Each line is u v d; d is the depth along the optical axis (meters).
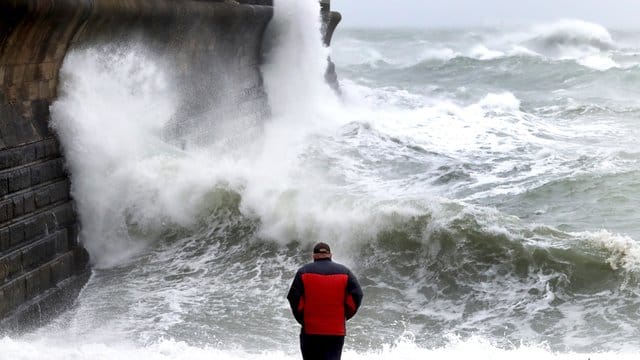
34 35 22.28
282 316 21.08
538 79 86.06
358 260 24.19
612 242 22.34
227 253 25.52
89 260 25.27
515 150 42.22
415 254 23.72
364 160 39.06
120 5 27.77
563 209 31.53
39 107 23.66
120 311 21.83
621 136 46.97
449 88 82.19
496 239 23.02
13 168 21.61
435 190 34.59
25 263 21.50
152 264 25.28
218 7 39.16
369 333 20.33
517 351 17.42
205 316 21.11
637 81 79.75
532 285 22.14
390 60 117.38
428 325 20.95
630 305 21.02
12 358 15.78
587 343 19.45
